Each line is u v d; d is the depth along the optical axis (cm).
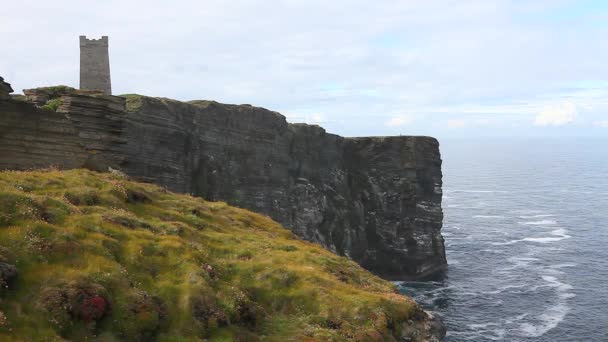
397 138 15412
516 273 12862
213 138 11812
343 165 15725
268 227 5600
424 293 11619
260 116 13012
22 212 2795
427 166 15525
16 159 4216
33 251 2483
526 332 8875
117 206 3869
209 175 11625
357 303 3359
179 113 10838
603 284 11644
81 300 2278
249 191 12575
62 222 2989
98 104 5381
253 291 3338
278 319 3091
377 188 15400
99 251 2758
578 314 9700
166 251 3131
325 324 3139
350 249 14500
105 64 8981
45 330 2084
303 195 13825
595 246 15775
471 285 12038
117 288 2498
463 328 9100
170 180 10156
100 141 5378
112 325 2330
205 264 3219
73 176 4103
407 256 14725
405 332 3369
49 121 4481
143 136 9506
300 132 14312
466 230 19125
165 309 2586
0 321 2003
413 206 15125
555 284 11719
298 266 3772
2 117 4159
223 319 2680
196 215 4669
